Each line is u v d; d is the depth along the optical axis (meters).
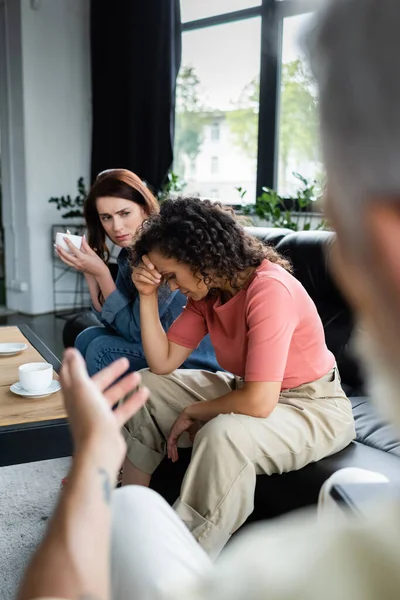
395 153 0.28
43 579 0.36
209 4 4.15
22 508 1.84
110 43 4.41
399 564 0.27
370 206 0.29
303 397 1.43
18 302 4.90
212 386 1.61
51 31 4.54
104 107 4.56
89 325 2.52
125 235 2.06
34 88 4.52
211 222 1.38
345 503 0.46
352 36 0.28
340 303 2.09
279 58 3.77
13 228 4.79
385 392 0.32
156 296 1.59
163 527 0.53
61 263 4.88
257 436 1.27
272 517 1.29
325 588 0.27
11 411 1.40
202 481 1.23
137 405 0.58
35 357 1.87
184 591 0.34
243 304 1.39
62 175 4.79
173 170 4.37
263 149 3.96
